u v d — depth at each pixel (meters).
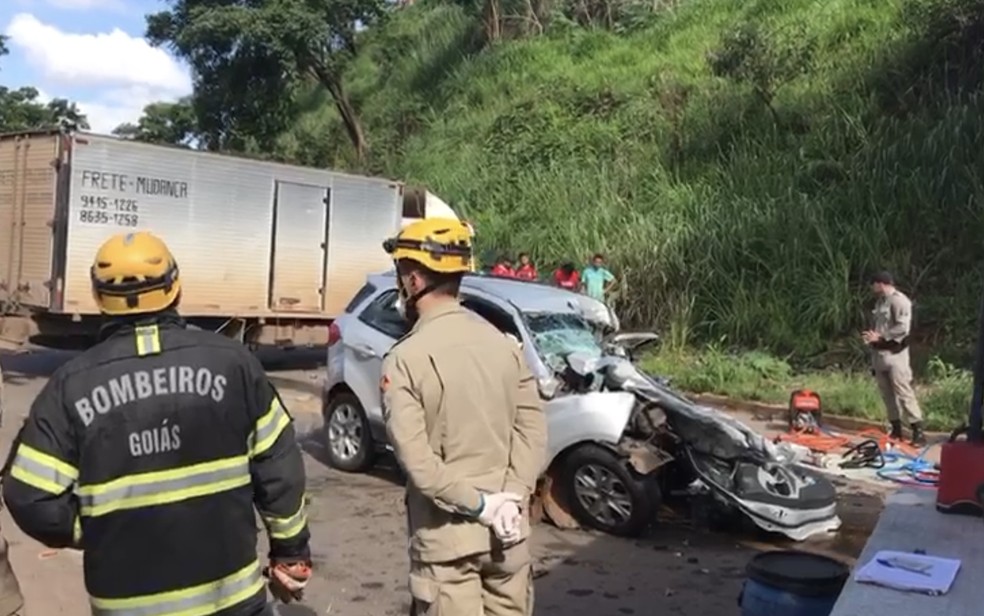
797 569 4.17
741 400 13.80
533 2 30.61
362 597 6.05
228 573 2.74
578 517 7.62
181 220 14.19
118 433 2.62
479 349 3.46
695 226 17.92
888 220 16.62
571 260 18.98
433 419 3.38
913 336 15.08
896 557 3.12
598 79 24.72
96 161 13.13
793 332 15.77
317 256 16.09
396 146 29.59
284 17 28.88
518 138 24.03
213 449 2.72
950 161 16.70
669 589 6.38
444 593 3.35
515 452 3.52
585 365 7.80
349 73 36.25
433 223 3.50
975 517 3.63
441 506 3.28
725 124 20.45
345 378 9.19
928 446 11.21
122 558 2.63
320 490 8.58
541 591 6.28
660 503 7.47
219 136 32.59
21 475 2.59
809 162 18.22
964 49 18.97
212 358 2.76
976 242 15.79
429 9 36.94
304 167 15.79
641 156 20.97
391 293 9.18
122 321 2.74
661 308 17.14
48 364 15.32
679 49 24.78
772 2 24.14
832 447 11.12
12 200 13.29
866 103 19.14
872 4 21.88
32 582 6.04
